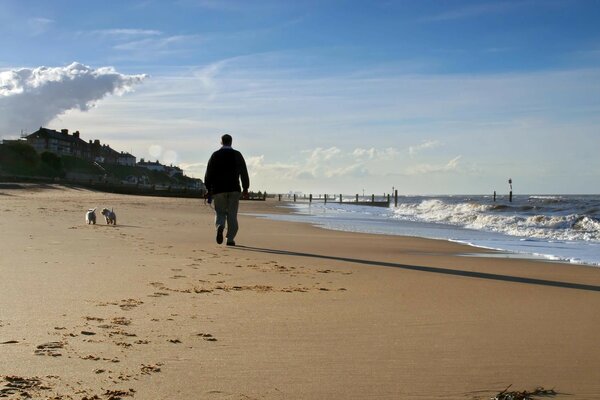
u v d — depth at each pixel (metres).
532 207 33.50
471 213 31.17
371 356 4.07
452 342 4.52
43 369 3.56
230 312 5.50
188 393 3.22
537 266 10.13
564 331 4.95
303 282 7.64
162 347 4.17
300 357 4.00
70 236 12.88
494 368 3.83
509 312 5.82
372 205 79.12
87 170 120.56
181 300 6.04
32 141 122.44
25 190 60.81
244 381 3.46
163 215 25.09
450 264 10.25
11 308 5.34
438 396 3.29
